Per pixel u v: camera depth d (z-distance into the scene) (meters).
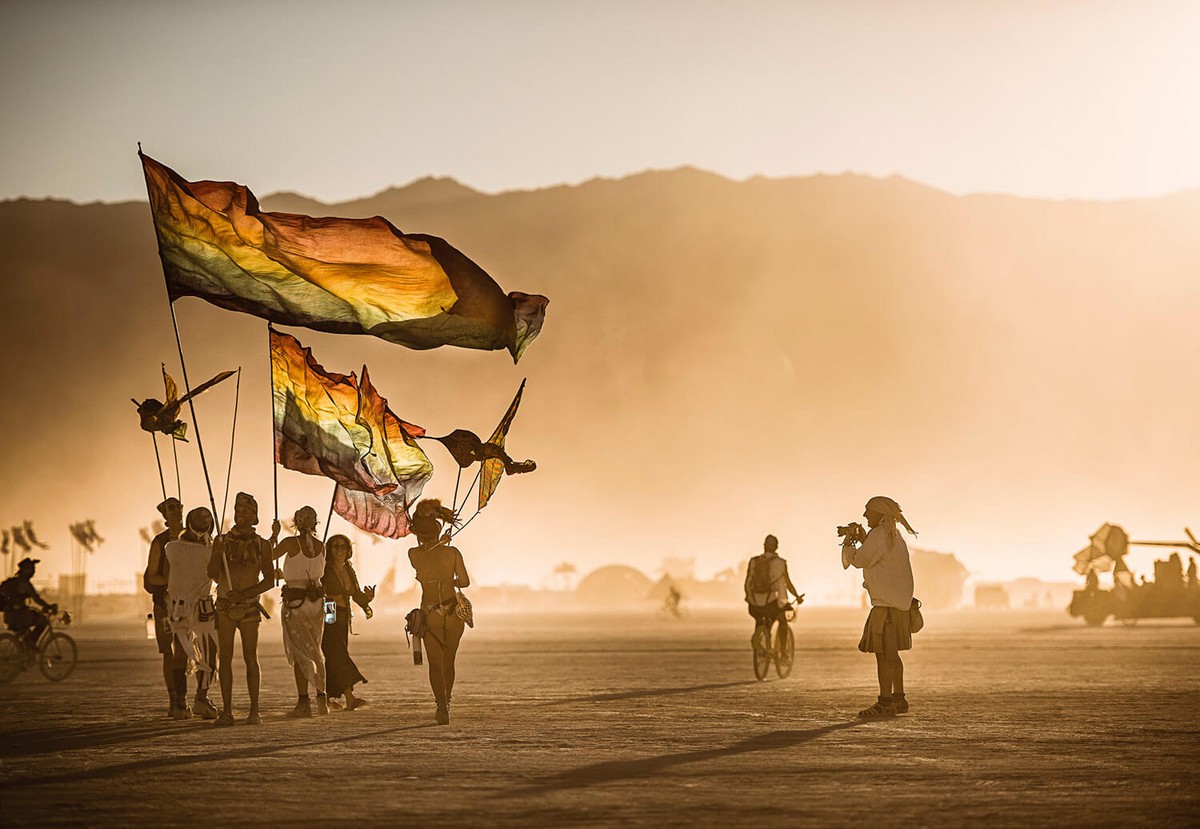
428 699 23.05
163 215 18.48
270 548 18.80
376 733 17.28
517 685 26.48
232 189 18.55
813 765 14.12
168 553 18.73
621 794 12.20
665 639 52.12
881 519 19.84
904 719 18.97
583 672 30.78
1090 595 65.62
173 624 18.69
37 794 12.34
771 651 28.33
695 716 19.58
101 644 51.34
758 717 19.38
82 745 16.09
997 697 22.62
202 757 14.89
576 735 16.98
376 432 21.56
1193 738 16.53
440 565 18.55
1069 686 25.14
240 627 18.48
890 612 19.62
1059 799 11.91
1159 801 11.82
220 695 24.09
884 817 11.01
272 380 21.31
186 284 18.53
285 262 18.66
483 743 16.17
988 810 11.34
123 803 11.83
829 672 30.05
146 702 22.95
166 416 18.75
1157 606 64.25
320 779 13.20
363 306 18.94
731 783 12.87
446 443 20.97
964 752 15.18
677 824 10.70
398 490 22.39
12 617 29.34
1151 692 23.69
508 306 19.25
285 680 27.62
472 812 11.29
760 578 27.83
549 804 11.68
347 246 18.67
